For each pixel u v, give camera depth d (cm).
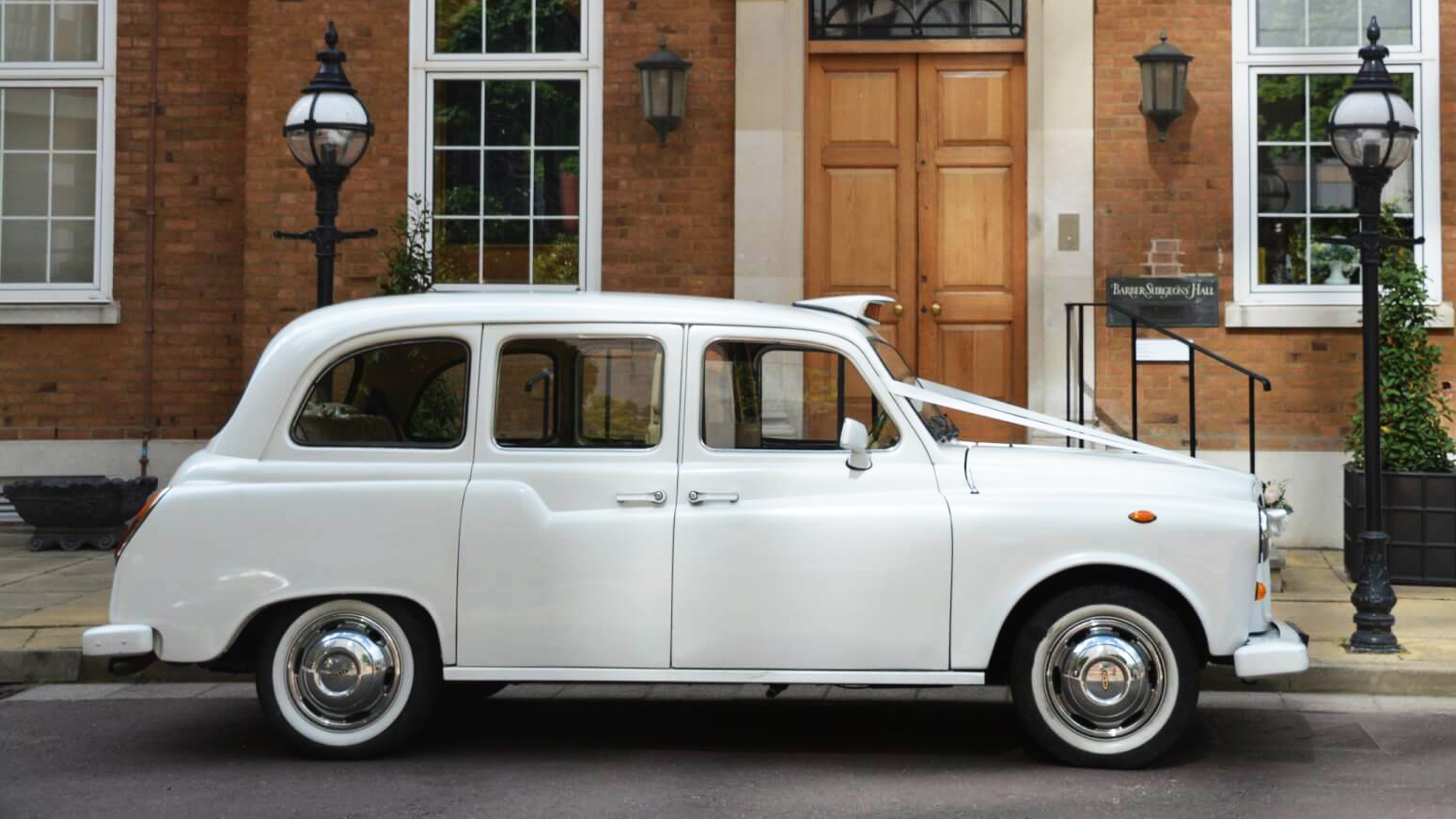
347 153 834
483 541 595
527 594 594
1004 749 637
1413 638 791
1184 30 1103
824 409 609
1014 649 595
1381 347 968
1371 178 785
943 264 1134
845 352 611
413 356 617
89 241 1226
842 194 1142
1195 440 992
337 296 1161
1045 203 1102
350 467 607
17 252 1229
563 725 688
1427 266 1077
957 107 1136
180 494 605
